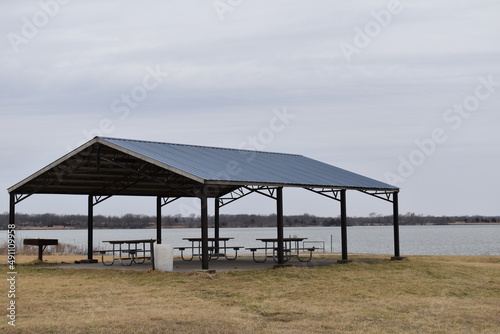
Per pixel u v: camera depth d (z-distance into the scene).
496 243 72.81
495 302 14.11
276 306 12.66
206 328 10.29
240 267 18.89
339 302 13.34
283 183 18.61
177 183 22.47
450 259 25.95
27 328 10.08
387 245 65.62
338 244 66.31
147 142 20.30
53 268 19.00
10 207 21.33
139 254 34.22
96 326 10.31
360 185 22.30
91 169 20.48
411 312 12.32
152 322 10.71
